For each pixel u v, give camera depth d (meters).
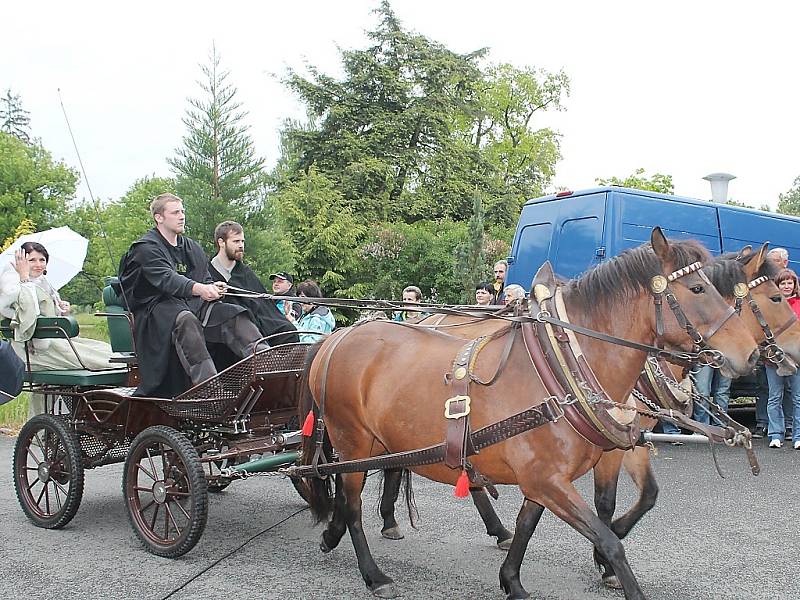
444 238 24.41
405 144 31.47
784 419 9.77
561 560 5.14
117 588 4.64
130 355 6.34
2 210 38.50
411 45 32.56
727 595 4.49
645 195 8.80
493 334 4.31
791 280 7.47
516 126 41.09
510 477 4.10
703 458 8.46
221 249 6.44
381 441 4.62
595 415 3.76
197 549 5.40
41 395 6.90
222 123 17.45
